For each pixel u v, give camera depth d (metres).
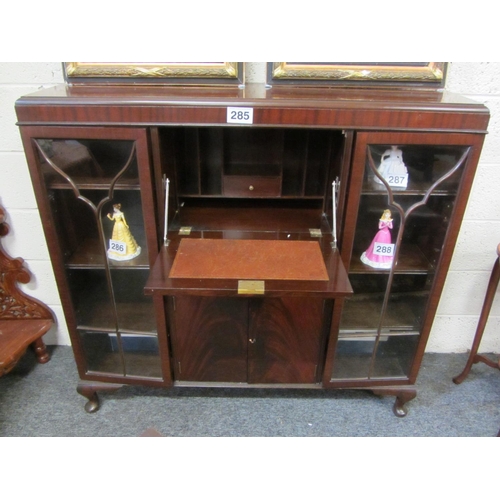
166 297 1.07
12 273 1.45
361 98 0.92
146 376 1.24
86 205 1.09
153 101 0.87
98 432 1.26
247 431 1.27
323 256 0.99
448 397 1.42
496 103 1.20
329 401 1.39
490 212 1.35
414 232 1.17
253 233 1.11
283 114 0.88
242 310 1.07
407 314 1.23
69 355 1.59
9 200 1.35
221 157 1.12
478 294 1.51
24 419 1.30
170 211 1.13
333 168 1.07
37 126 0.89
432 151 0.95
